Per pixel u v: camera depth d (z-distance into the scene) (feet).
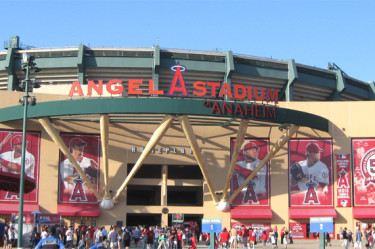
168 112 168.35
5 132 185.88
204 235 194.90
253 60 230.68
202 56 225.35
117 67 220.23
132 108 168.04
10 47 228.43
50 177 187.83
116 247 136.87
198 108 169.78
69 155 181.16
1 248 134.00
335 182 197.88
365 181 198.18
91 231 166.30
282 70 234.99
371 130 199.93
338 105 201.16
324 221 114.62
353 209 196.65
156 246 163.63
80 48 219.20
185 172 223.30
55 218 151.02
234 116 172.55
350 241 184.34
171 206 193.16
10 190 136.56
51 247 60.70
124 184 185.47
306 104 200.54
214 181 195.72
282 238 190.08
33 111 175.11
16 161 185.88
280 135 198.80
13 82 224.53
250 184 196.34
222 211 193.26
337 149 199.52
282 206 195.83
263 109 176.04
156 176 221.25
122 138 193.77
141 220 224.74
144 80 223.51
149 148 175.94
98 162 191.52
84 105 169.99
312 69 241.96
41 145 188.34
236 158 183.32
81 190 189.37
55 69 223.30
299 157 198.80
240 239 164.45
